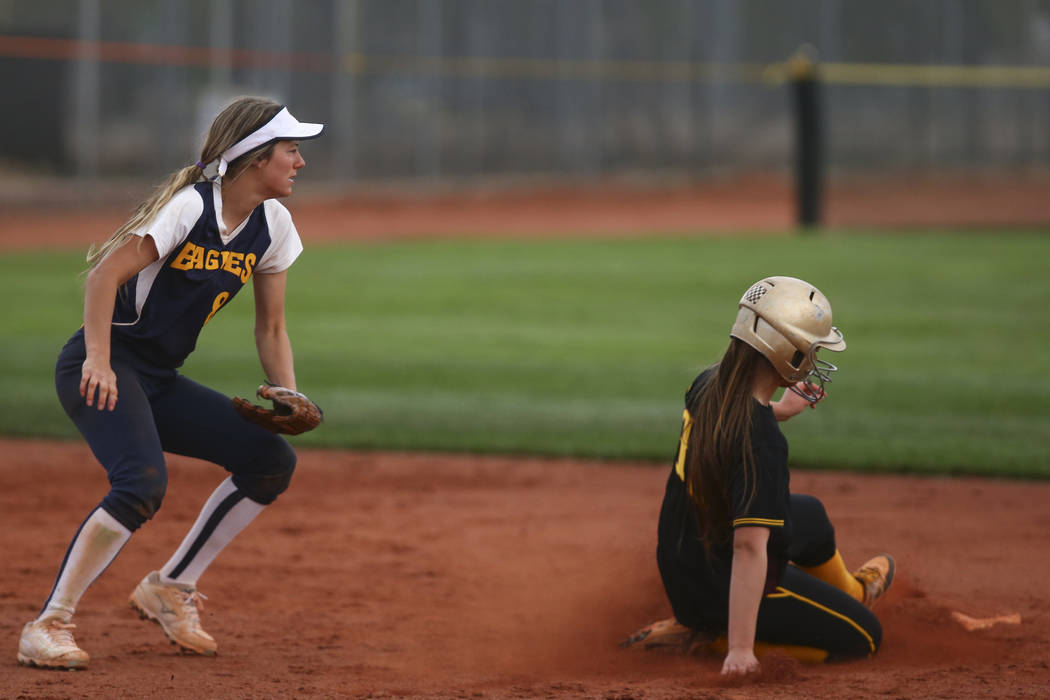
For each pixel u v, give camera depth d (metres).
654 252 72.62
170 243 13.46
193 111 96.88
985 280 61.16
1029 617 16.45
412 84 105.44
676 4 112.50
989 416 33.00
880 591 15.99
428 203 100.12
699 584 13.84
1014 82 117.12
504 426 31.94
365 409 33.97
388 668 14.26
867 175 114.62
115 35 95.69
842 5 115.56
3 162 95.00
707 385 13.41
